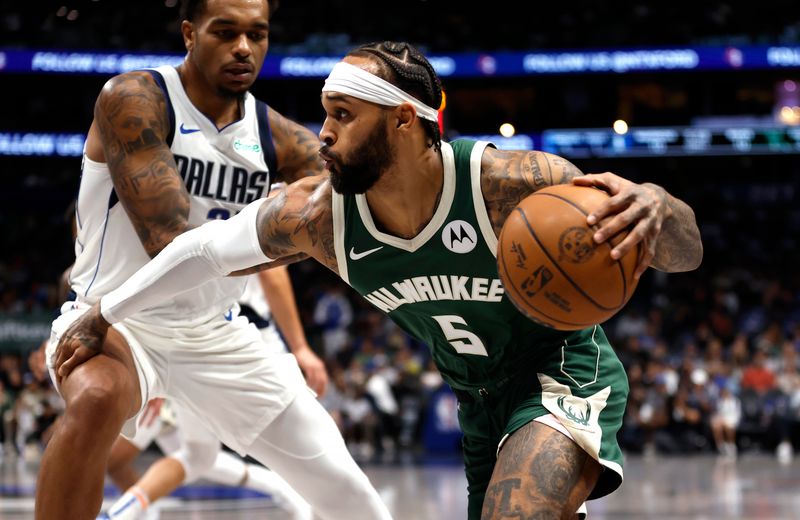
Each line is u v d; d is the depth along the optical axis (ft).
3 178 64.28
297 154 10.47
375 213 7.61
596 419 7.88
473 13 63.82
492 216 7.40
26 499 22.30
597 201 6.81
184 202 9.27
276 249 8.03
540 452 7.50
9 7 58.29
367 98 7.10
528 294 6.87
